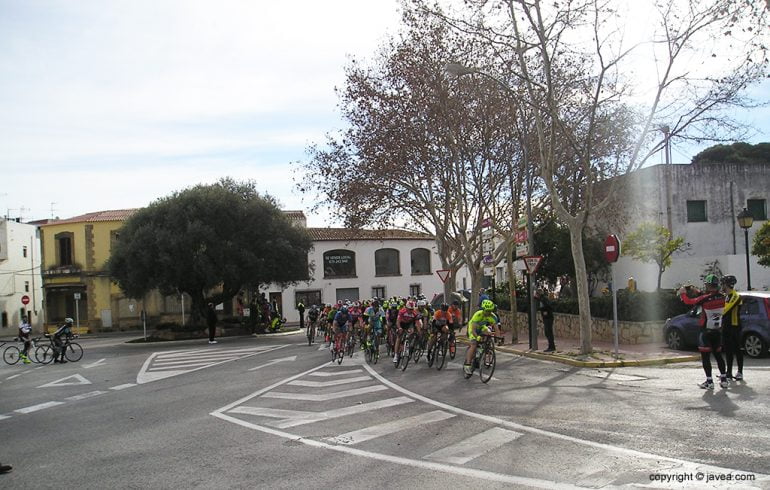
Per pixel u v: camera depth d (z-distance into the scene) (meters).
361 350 21.67
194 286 35.34
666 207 30.83
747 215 19.33
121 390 14.41
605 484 5.66
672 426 7.83
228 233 34.75
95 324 47.91
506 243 25.72
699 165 31.55
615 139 21.84
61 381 16.73
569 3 15.85
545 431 7.92
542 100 19.33
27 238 57.03
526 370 14.70
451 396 11.09
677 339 16.89
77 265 48.41
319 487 5.99
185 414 10.59
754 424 7.70
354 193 27.47
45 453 8.13
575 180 25.12
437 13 18.39
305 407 10.62
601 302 21.11
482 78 22.59
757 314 14.41
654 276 28.55
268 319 37.88
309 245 38.38
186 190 36.12
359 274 53.16
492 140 24.50
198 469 6.88
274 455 7.34
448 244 32.81
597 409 9.24
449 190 27.20
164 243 33.09
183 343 30.94
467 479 6.01
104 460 7.55
